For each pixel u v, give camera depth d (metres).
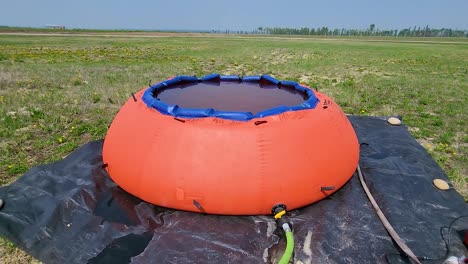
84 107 6.45
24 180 3.52
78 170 3.74
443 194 3.35
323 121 3.03
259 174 2.64
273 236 2.68
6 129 5.14
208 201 2.69
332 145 3.01
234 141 2.65
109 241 2.67
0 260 2.59
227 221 2.78
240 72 11.48
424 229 2.85
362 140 4.65
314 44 29.00
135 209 2.99
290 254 2.42
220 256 2.49
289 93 3.84
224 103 3.40
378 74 11.49
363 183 3.40
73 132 5.15
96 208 3.04
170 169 2.71
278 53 18.94
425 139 5.17
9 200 3.18
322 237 2.68
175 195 2.74
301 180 2.76
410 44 33.53
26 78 9.02
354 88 8.62
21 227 2.85
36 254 2.62
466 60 16.75
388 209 3.09
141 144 2.88
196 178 2.65
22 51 16.83
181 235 2.66
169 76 10.07
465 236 2.68
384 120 5.43
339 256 2.53
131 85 8.43
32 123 5.53
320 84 9.22
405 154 4.22
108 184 3.39
